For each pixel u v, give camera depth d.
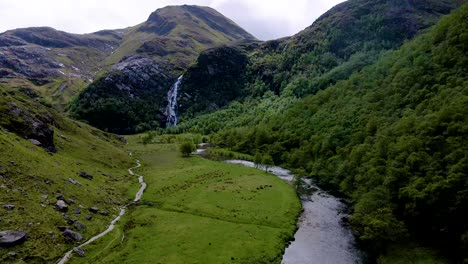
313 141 158.12
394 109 141.75
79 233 67.31
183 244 67.75
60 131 143.12
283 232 77.38
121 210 87.56
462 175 74.69
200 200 95.31
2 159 77.81
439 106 114.81
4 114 107.75
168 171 135.12
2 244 54.22
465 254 62.84
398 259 66.12
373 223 73.69
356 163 115.44
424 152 91.62
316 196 110.00
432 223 73.56
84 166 113.75
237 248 67.25
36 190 73.88
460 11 163.88
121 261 60.53
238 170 137.88
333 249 71.56
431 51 160.38
